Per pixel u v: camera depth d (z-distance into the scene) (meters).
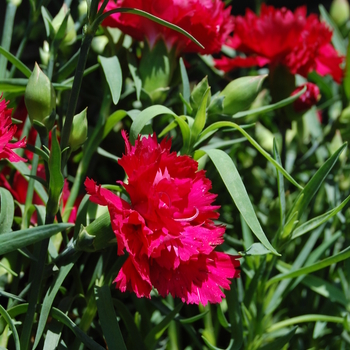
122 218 0.46
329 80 0.75
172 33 0.52
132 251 0.46
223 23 0.55
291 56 0.56
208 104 0.52
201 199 0.47
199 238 0.47
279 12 0.56
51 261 0.49
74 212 0.52
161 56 0.53
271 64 0.57
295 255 0.58
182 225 0.47
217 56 0.82
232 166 0.48
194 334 0.54
